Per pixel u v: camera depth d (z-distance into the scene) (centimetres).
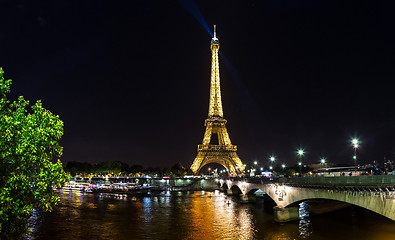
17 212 2772
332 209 9869
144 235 7312
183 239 6919
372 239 6488
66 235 7250
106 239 6919
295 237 6831
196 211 11256
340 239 6562
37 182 2916
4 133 2678
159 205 13175
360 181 5434
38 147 2983
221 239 6900
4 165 2775
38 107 3078
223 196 18150
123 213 10700
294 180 8194
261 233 7356
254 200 14212
